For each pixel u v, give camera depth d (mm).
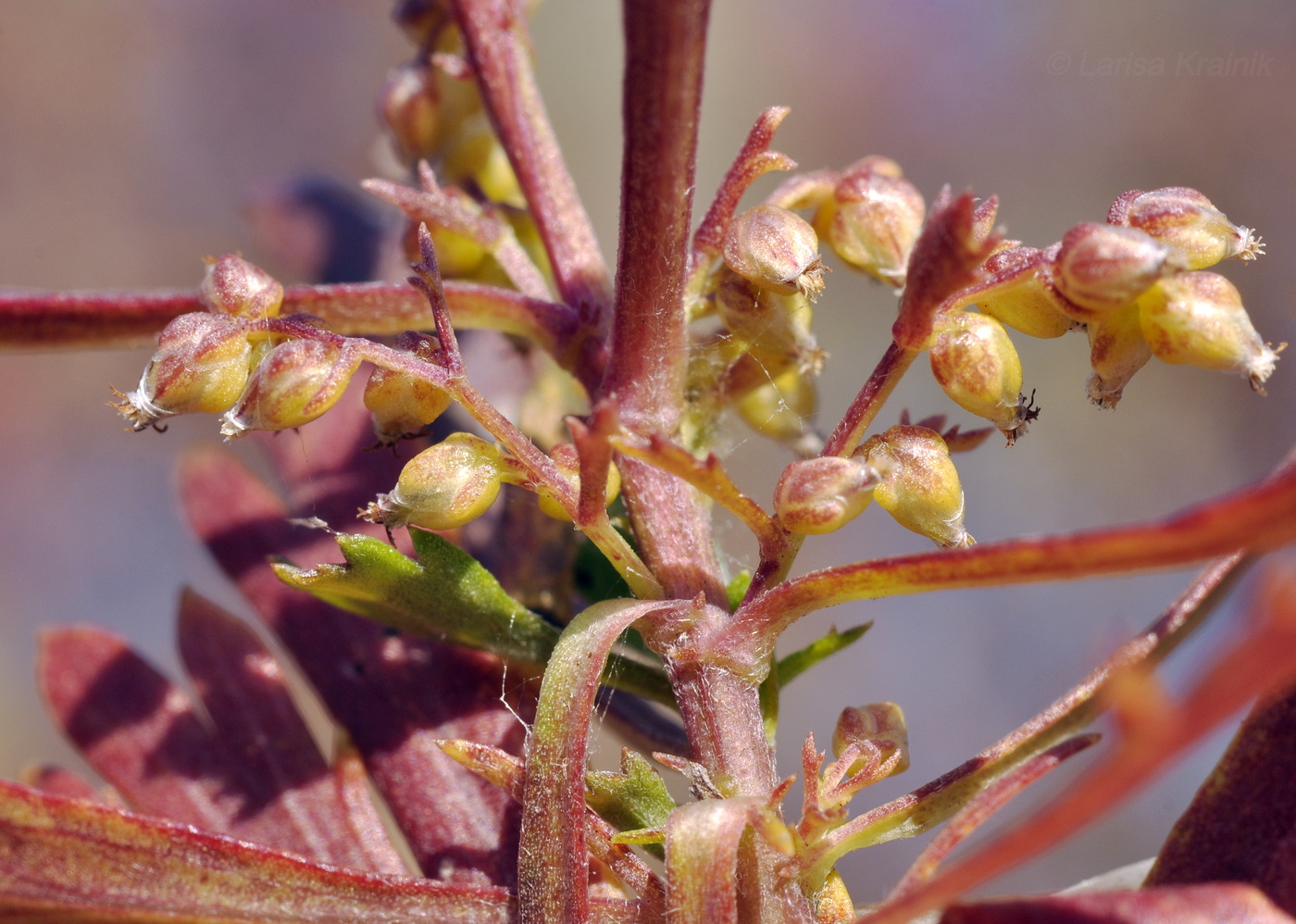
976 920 87
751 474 213
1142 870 99
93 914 91
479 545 112
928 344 94
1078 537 86
